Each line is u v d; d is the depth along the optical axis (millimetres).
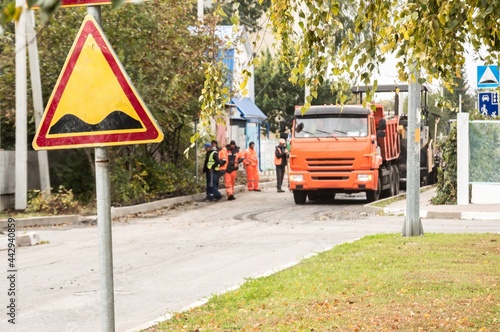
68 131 6207
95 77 6164
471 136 30750
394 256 16297
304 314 10852
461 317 10312
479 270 14211
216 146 38844
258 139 72000
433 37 9336
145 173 36000
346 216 28797
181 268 16688
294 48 10195
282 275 14391
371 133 34000
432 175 50781
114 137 6164
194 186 41031
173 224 27094
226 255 18562
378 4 9188
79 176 35094
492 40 10227
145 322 11469
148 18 34438
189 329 10258
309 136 34156
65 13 32969
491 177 30672
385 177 37656
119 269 16734
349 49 9625
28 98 33375
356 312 10812
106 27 34062
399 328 9758
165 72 35094
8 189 31844
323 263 15727
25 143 30406
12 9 3891
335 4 9656
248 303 11914
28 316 12062
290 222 26953
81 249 20453
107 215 6109
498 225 24656
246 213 31141
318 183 34000
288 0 10125
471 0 9148
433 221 26203
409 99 20125
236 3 10141
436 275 13656
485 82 25281
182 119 38844
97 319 11781
